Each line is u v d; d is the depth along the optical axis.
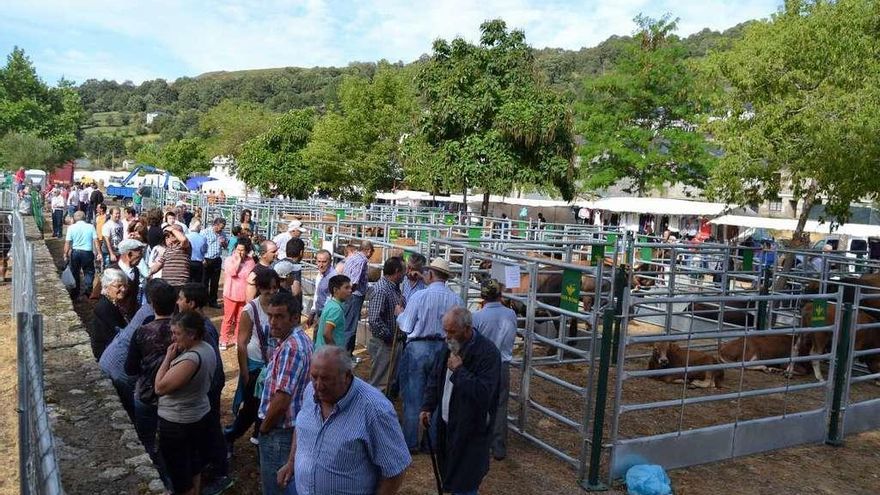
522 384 7.25
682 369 6.61
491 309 6.52
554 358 9.69
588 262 13.48
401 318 6.64
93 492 4.34
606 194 36.88
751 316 12.92
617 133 28.38
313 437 3.47
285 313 4.52
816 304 7.54
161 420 4.74
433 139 20.97
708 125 18.36
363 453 3.44
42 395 3.12
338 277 6.70
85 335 8.15
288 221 16.14
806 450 7.54
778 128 16.03
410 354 6.54
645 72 27.97
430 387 5.32
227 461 5.45
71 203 28.61
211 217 21.30
